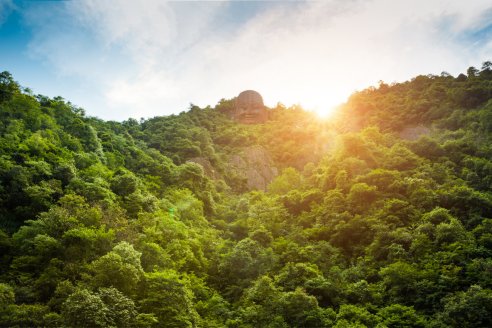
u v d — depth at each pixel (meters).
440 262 40.97
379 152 71.00
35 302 32.00
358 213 55.12
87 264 34.50
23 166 47.09
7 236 38.28
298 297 36.75
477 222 48.56
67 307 27.70
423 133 91.75
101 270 32.22
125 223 41.97
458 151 71.38
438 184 59.25
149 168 68.62
